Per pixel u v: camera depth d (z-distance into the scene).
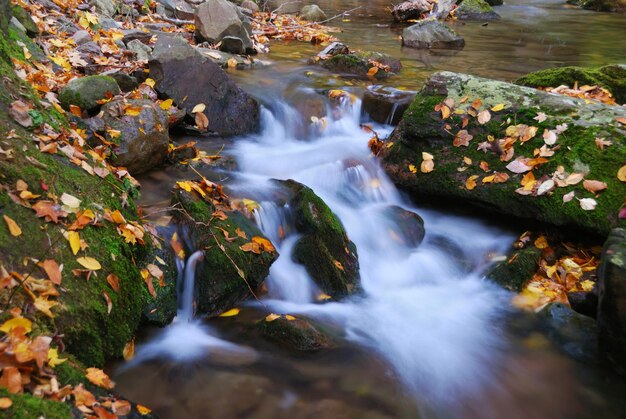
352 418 3.38
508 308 4.63
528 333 4.36
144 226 4.20
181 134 6.46
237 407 3.36
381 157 6.16
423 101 5.93
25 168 3.55
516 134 5.41
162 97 6.35
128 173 4.95
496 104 5.64
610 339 3.92
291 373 3.68
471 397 3.70
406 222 5.51
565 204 4.90
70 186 3.79
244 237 4.41
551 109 5.43
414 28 11.89
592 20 16.42
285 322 3.97
